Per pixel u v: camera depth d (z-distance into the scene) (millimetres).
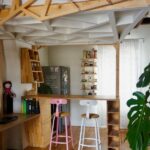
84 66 7148
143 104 2225
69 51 7383
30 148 5059
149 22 5949
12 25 3844
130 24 3439
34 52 5738
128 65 6609
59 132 6113
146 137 2066
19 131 4992
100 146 4777
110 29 4082
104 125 6941
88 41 5234
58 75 6773
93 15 3318
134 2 2629
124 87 6637
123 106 6629
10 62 5000
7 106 4785
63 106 6676
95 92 7055
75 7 2803
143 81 2211
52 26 3602
